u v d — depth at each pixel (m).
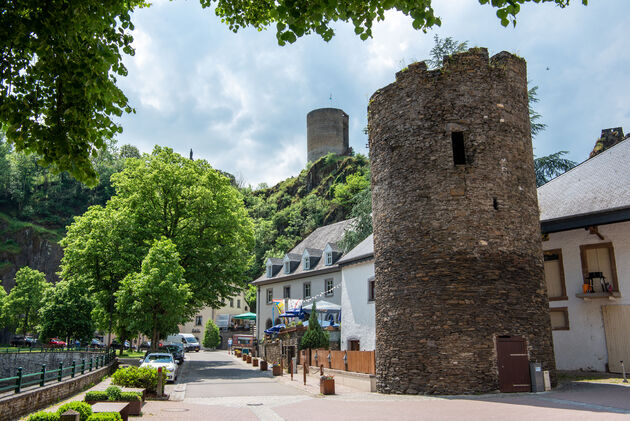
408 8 6.67
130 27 7.55
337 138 112.88
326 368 24.58
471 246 16.52
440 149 17.34
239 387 21.23
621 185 20.48
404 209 17.52
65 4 6.36
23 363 35.09
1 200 117.25
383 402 14.64
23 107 6.74
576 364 21.55
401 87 18.38
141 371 17.42
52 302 46.09
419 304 16.53
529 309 16.53
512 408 12.02
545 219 21.47
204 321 73.38
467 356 15.62
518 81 18.47
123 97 7.11
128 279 29.72
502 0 6.62
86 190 125.81
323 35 7.15
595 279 21.47
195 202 36.16
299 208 93.12
